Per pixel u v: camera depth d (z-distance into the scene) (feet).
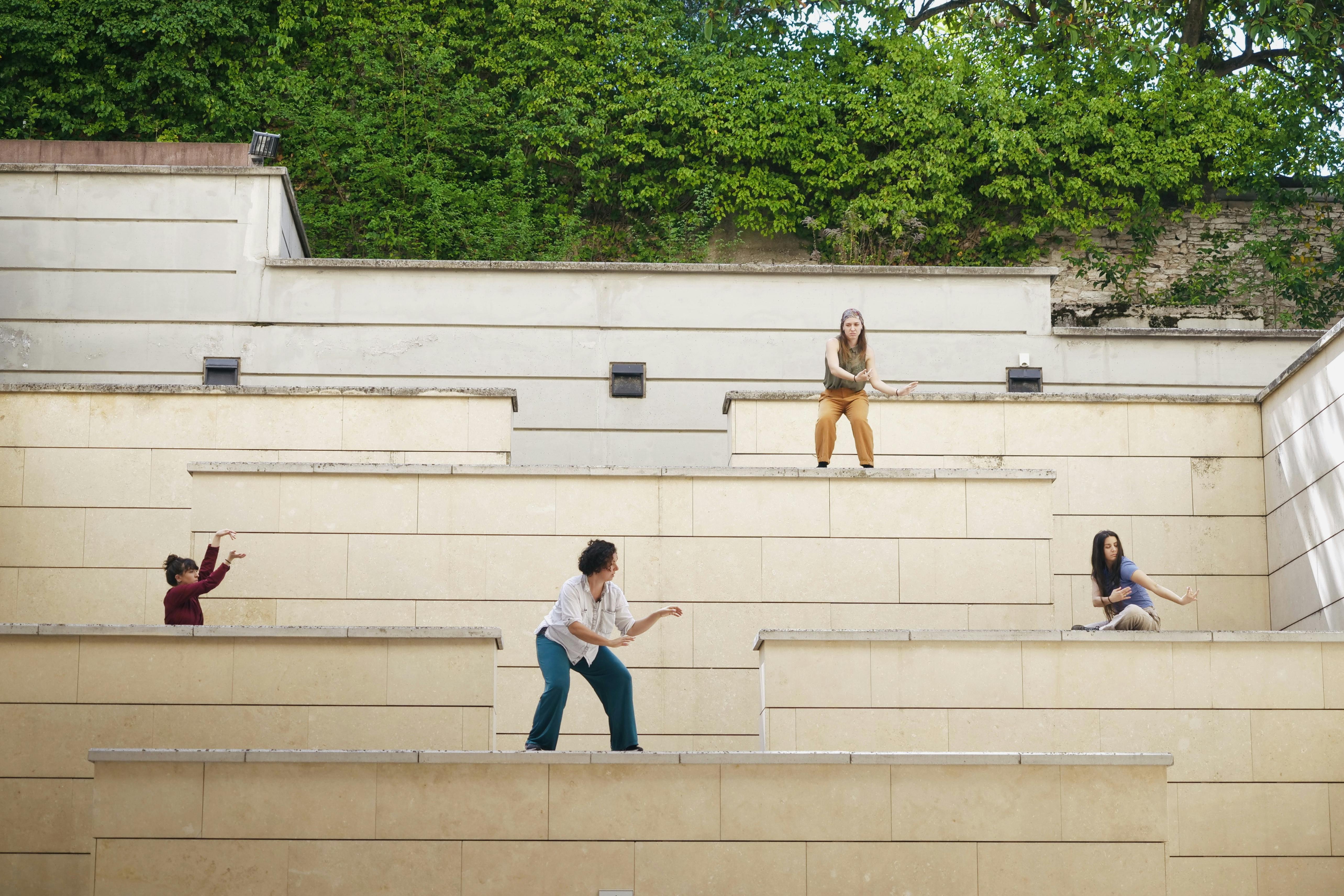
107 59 75.00
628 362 56.44
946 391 56.65
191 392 46.37
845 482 40.83
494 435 46.52
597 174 76.74
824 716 32.55
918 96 75.61
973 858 27.43
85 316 55.21
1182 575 45.96
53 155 56.85
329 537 40.16
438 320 56.24
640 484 40.83
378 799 27.43
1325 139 76.18
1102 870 27.43
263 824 27.30
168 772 27.45
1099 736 32.48
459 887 27.09
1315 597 42.86
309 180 77.00
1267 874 31.83
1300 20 74.79
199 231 56.24
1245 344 57.00
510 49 79.10
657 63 77.87
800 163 75.82
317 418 46.42
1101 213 75.97
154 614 45.03
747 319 56.95
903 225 75.56
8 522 45.34
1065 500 46.26
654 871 27.22
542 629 29.81
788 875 27.27
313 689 33.06
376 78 78.02
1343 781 32.24
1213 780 32.24
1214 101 76.33
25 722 32.37
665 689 39.50
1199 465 46.68
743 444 46.62
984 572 40.29
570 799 27.48
